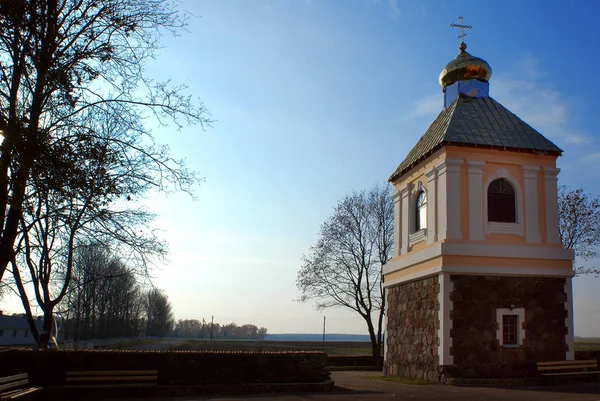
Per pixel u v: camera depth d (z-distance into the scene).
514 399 16.98
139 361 18.38
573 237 38.59
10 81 14.52
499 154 23.77
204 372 18.86
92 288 46.69
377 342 43.47
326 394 18.53
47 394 16.80
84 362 17.91
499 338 21.98
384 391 19.34
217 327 174.62
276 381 19.44
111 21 15.45
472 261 22.34
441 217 23.28
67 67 14.71
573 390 19.36
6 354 17.34
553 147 24.08
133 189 15.94
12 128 12.84
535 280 22.81
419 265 24.30
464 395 18.05
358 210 45.78
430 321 23.00
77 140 14.38
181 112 16.88
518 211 23.52
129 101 16.34
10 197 13.22
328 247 45.75
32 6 13.73
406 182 27.20
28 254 19.75
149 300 120.50
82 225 16.75
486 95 27.34
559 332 22.58
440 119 27.06
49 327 21.73
